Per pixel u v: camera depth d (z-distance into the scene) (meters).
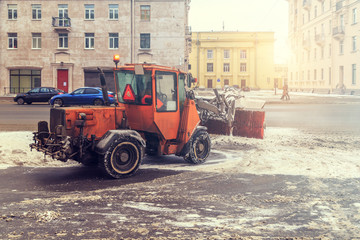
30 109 22.83
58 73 40.34
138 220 4.69
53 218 4.73
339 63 53.31
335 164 8.15
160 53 39.91
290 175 7.19
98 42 39.94
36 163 8.27
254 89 85.19
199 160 8.29
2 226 4.46
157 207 5.21
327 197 5.73
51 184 6.53
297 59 74.25
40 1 39.97
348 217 4.84
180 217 4.80
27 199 5.59
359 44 47.12
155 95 7.47
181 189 6.19
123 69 7.86
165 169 7.78
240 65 88.19
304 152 9.62
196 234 4.23
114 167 6.86
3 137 10.42
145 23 39.78
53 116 7.23
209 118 13.04
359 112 21.97
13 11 40.31
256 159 8.74
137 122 7.80
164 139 7.78
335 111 22.72
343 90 51.56
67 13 40.06
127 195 5.83
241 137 12.39
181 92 8.04
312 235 4.23
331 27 55.84
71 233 4.25
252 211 5.06
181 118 7.96
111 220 4.68
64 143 6.68
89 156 7.10
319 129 14.24
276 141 11.52
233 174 7.30
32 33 40.25
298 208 5.20
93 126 7.06
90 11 40.03
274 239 4.10
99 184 6.55
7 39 40.41
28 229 4.36
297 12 73.50
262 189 6.20
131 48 39.81
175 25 39.75
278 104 29.86
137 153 7.13
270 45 87.00
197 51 88.25
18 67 40.31
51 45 40.19
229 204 5.37
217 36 87.69
